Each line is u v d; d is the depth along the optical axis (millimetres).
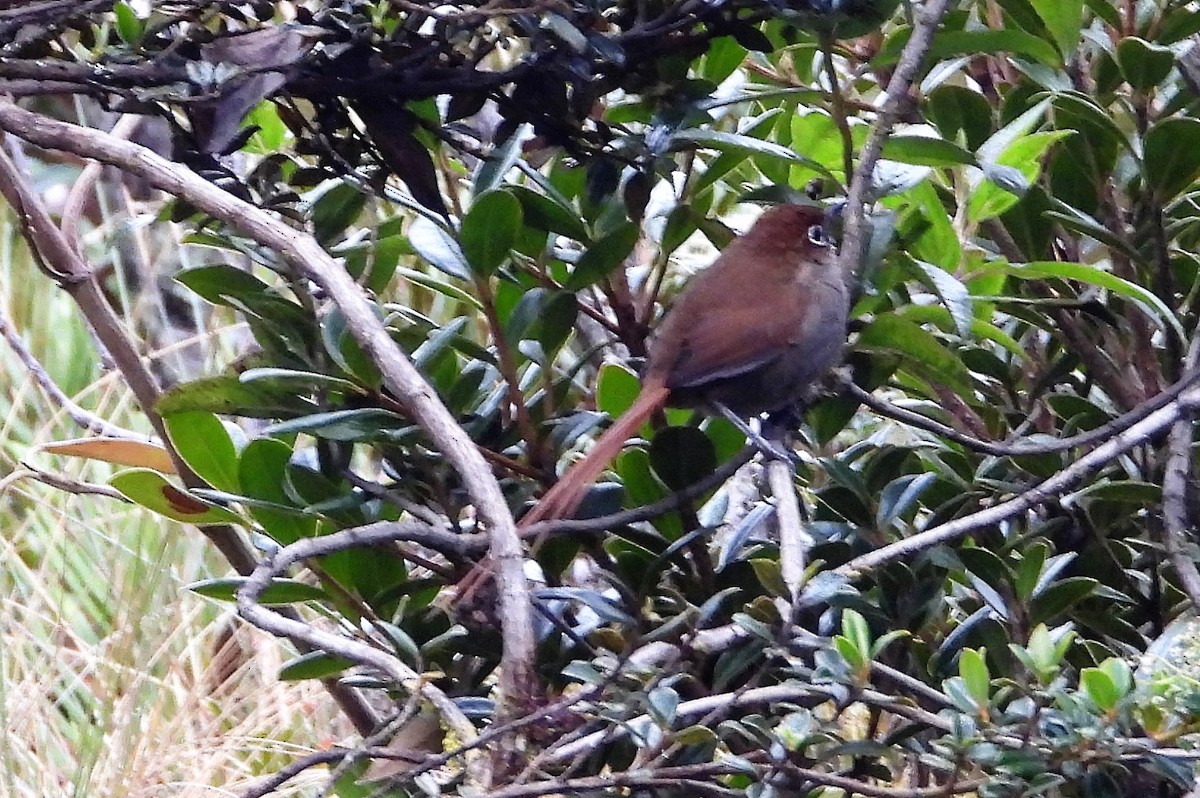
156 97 5555
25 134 5121
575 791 4234
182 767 9500
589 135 6340
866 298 7074
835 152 7395
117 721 9656
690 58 6383
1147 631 6734
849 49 7832
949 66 7090
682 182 7789
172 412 6008
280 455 6199
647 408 6703
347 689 7172
